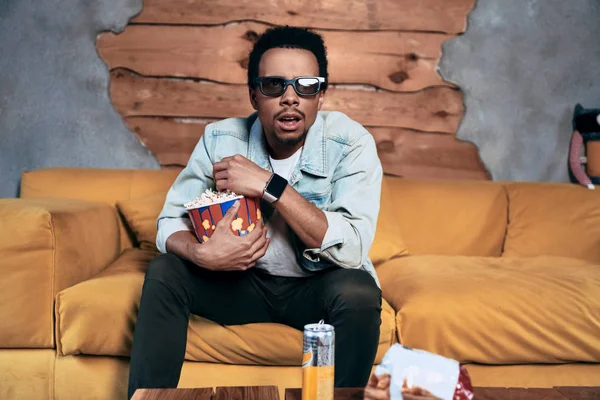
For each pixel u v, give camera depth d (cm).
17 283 182
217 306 172
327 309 158
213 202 158
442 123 292
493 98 294
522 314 184
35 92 282
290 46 169
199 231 163
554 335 184
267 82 166
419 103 290
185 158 286
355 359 152
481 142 294
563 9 295
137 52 283
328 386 106
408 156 291
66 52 283
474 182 270
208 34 283
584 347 185
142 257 229
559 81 296
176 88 284
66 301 179
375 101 288
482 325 182
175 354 153
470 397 97
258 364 181
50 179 253
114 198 251
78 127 284
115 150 285
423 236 258
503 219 263
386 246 238
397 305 188
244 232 160
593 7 296
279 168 181
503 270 214
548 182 272
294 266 173
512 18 293
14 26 281
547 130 296
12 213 184
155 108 284
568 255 249
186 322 159
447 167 293
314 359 106
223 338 177
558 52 296
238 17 283
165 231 176
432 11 289
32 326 182
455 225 259
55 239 184
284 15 284
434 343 182
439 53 290
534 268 220
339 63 286
